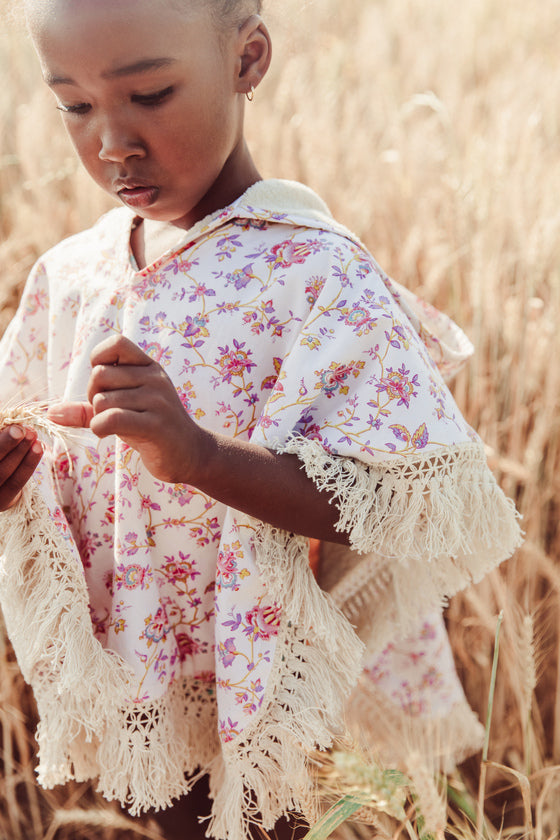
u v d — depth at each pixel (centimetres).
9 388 135
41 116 268
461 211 238
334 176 254
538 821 150
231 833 115
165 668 120
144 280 118
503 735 206
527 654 148
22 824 206
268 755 116
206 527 117
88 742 126
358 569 134
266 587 112
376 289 112
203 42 101
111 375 93
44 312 134
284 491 103
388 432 107
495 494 116
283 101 288
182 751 125
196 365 113
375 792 116
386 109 324
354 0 466
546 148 282
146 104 101
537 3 455
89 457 122
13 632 119
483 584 202
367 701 161
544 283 244
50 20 98
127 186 106
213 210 118
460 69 383
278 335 112
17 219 243
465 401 225
